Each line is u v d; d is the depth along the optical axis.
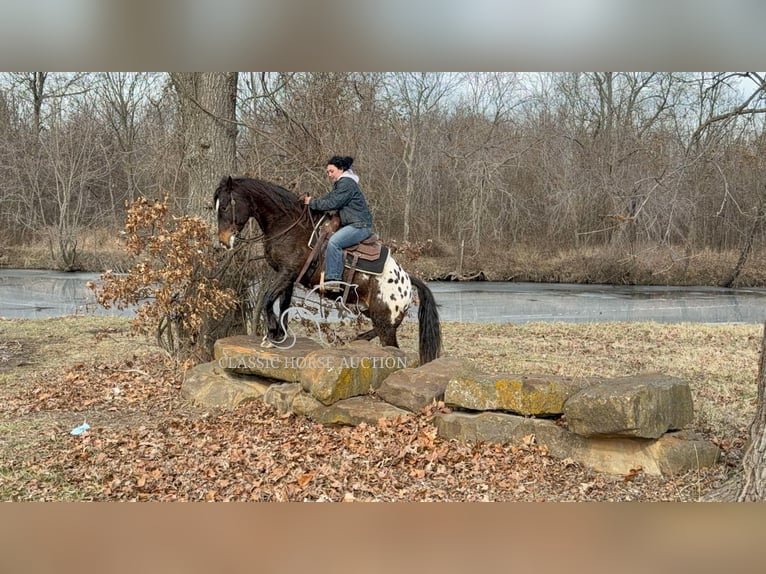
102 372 8.23
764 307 17.50
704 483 4.39
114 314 15.16
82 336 11.38
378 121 14.65
